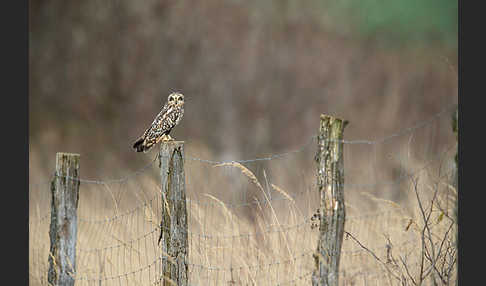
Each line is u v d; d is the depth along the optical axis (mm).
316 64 30578
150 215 10898
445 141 18344
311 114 29203
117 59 29328
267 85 29172
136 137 27906
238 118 28281
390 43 32688
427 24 33156
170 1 29375
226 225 11711
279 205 12992
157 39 29297
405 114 29625
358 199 13852
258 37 29906
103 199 14805
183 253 10031
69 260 10969
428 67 31516
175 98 11633
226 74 29016
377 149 17672
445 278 10359
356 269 11055
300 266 10648
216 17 29656
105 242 12406
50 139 26688
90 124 28438
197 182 14547
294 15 31391
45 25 30656
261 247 11367
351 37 32219
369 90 30547
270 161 17188
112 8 29828
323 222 9336
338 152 9344
